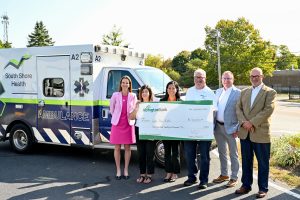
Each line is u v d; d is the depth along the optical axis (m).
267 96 5.63
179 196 5.87
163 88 8.20
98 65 8.16
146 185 6.50
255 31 46.06
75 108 8.28
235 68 44.91
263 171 5.74
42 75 8.69
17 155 9.02
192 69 56.41
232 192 6.05
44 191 6.16
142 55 9.66
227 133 6.29
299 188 6.21
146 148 6.66
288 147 8.05
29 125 8.95
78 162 8.28
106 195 5.95
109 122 8.10
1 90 9.30
